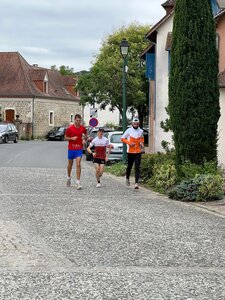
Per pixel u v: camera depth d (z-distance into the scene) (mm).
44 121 75312
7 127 57344
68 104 82375
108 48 58844
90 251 8656
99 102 56219
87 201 14461
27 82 72812
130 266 7793
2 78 73000
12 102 72062
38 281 6969
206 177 14969
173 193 15203
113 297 6363
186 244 9273
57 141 69062
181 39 16484
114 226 10805
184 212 12906
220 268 7770
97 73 54469
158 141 30531
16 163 28422
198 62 16406
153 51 33344
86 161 33188
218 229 10742
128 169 18250
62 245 9055
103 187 18016
